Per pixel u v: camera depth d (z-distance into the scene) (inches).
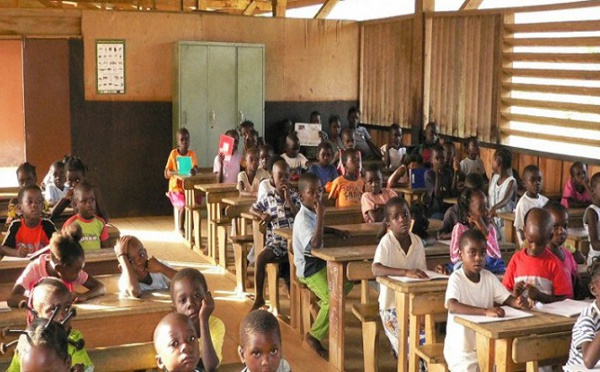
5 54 524.1
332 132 382.9
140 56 373.4
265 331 93.0
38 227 169.9
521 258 145.6
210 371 107.3
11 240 167.6
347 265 166.6
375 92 411.5
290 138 318.7
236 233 269.4
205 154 379.6
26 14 355.6
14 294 127.3
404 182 313.0
